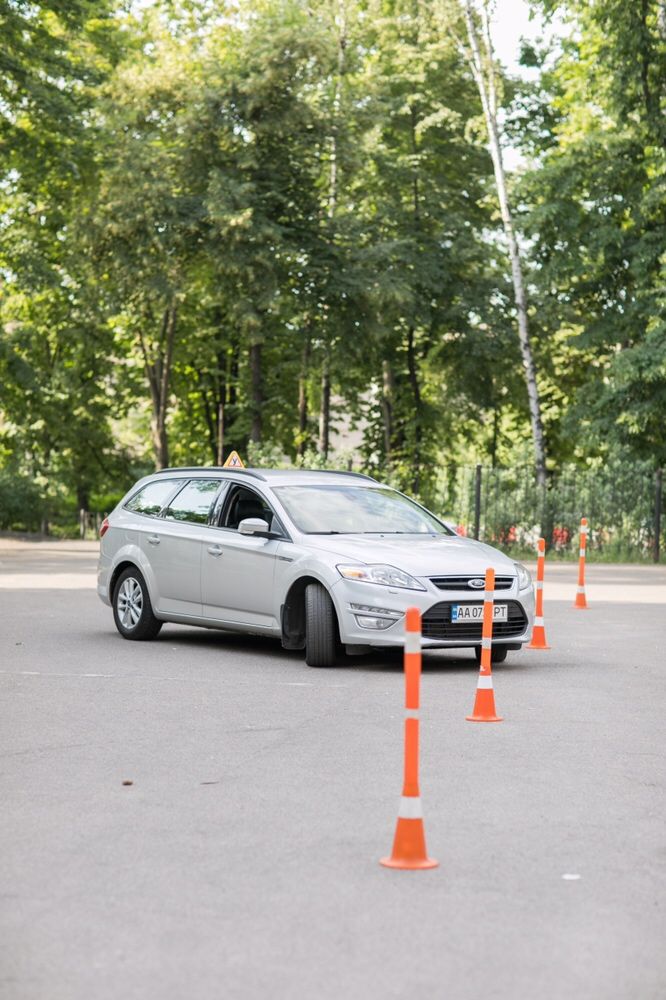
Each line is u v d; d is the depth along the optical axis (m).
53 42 36.00
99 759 8.17
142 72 42.09
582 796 7.24
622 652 14.27
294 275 43.28
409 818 5.81
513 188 39.78
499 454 59.69
